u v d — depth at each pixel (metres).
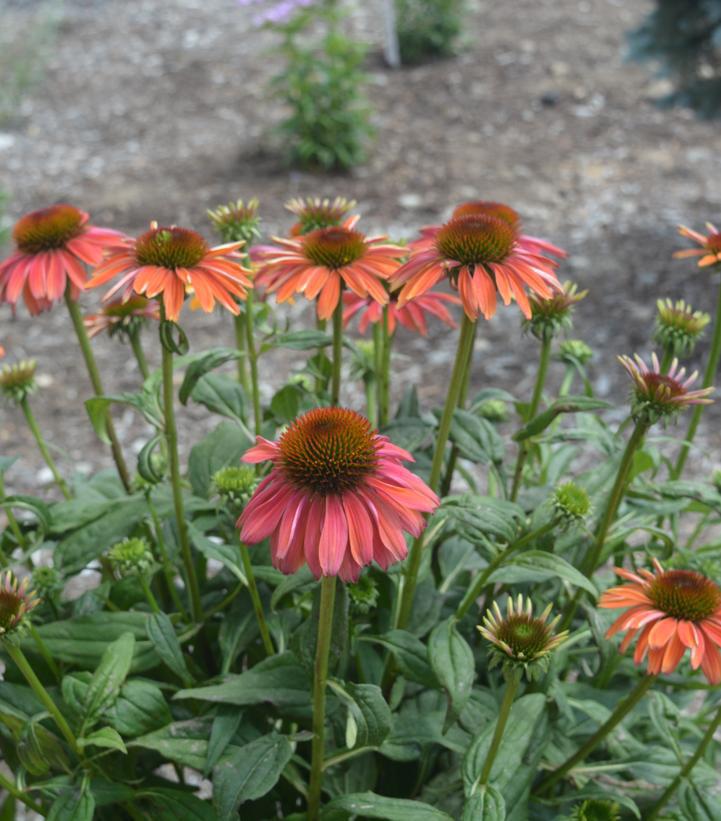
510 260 0.70
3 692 0.74
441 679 0.69
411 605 0.78
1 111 2.87
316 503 0.62
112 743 0.68
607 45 3.17
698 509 0.86
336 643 0.67
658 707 0.76
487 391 0.84
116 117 2.83
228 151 2.57
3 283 0.79
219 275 0.73
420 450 0.85
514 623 0.65
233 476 0.74
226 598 0.80
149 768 0.78
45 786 0.71
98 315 0.83
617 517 0.82
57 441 1.62
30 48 3.32
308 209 0.85
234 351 0.77
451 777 0.75
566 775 0.77
